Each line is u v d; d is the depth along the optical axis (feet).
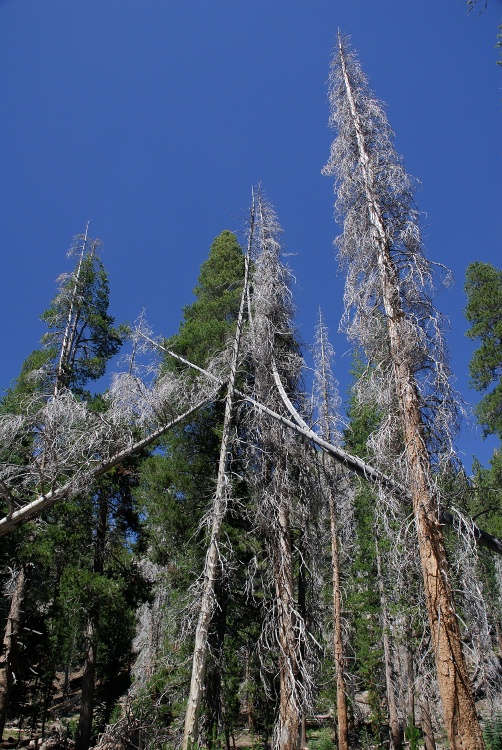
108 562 54.80
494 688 19.98
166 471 44.24
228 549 39.11
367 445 24.94
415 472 22.33
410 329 24.38
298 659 33.12
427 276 26.30
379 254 27.50
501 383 61.21
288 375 42.24
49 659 51.62
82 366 54.60
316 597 39.40
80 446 32.63
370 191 29.09
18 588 46.39
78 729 47.70
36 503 30.14
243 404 42.83
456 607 21.09
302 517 40.24
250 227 47.03
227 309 56.49
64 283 55.42
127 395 37.78
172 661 38.99
